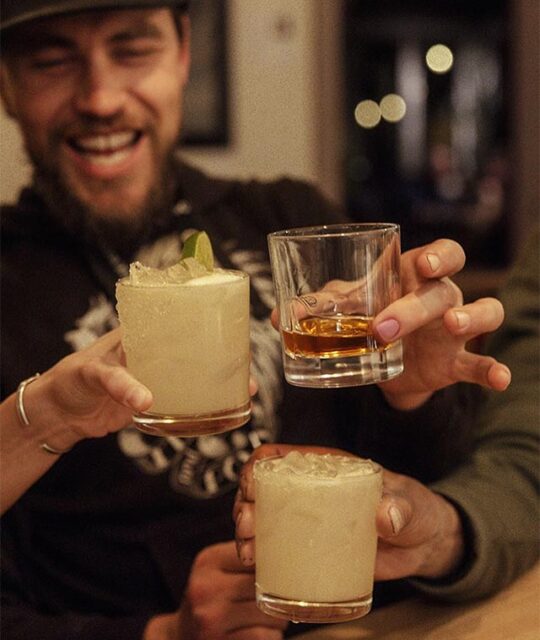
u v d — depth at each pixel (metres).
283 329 0.62
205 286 0.58
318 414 1.07
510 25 2.83
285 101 2.37
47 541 1.01
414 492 0.73
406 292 0.65
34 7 0.95
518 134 2.83
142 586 1.00
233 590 0.77
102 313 1.04
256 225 1.13
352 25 2.60
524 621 0.75
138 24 0.99
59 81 1.01
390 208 2.84
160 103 1.03
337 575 0.61
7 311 1.03
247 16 2.29
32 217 1.07
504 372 0.68
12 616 0.84
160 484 0.99
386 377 0.61
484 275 2.75
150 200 1.06
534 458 0.89
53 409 0.69
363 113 2.72
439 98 2.88
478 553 0.75
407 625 0.75
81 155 1.03
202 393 0.59
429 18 2.80
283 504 0.61
